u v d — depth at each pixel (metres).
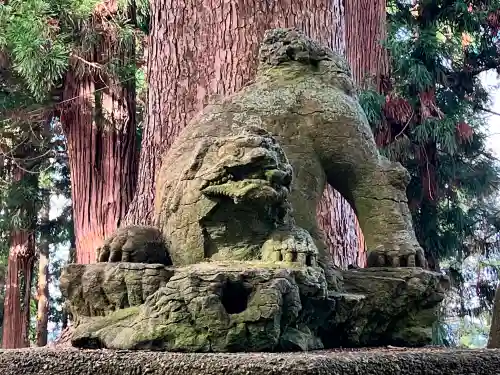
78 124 6.65
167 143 3.67
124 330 1.98
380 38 7.48
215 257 2.16
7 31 6.01
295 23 3.68
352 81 2.79
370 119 6.85
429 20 8.27
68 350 1.94
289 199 2.40
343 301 2.24
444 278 2.49
